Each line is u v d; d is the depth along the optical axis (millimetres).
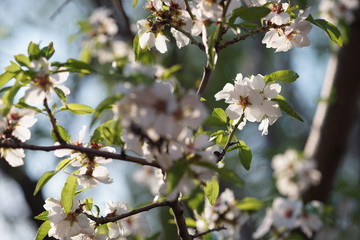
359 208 2682
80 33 2330
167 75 1875
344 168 4246
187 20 1655
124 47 2303
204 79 1640
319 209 2074
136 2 1701
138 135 1520
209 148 1608
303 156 2439
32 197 2355
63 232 1634
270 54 3764
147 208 1633
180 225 1635
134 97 1497
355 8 2252
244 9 1580
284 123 3836
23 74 1558
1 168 2369
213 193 1642
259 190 3180
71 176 1623
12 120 1584
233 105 1646
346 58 2357
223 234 1854
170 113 1495
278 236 2072
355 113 2412
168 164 1519
